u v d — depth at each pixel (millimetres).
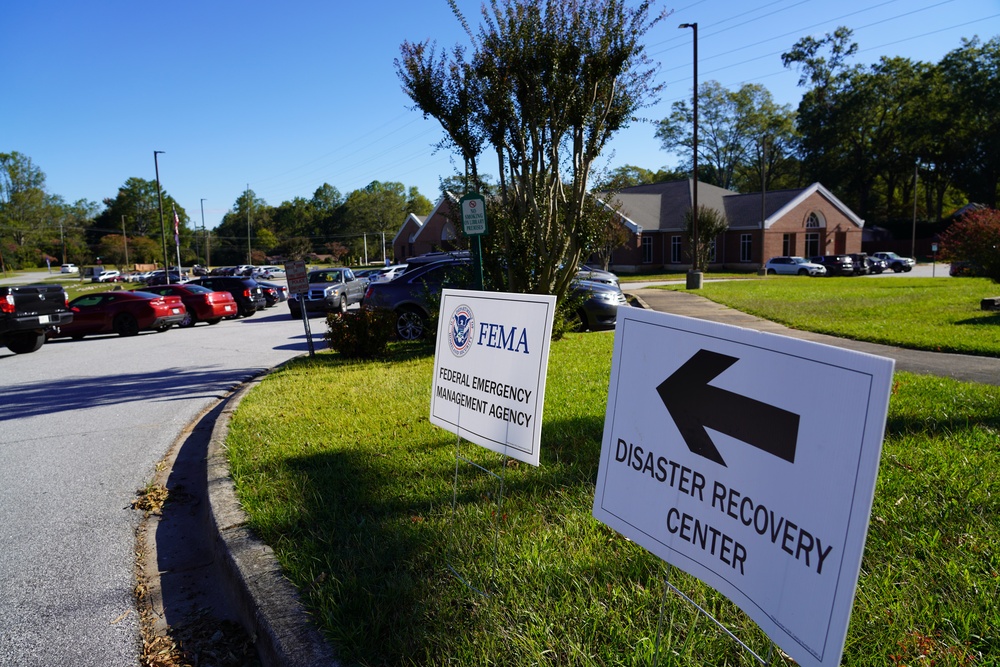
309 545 3744
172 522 4973
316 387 8688
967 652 2469
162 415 8398
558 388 7512
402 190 145125
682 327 2066
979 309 14570
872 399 1471
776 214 47188
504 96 10344
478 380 3459
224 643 3293
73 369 12633
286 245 123062
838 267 40219
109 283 73250
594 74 10273
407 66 10594
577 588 3059
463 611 3004
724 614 2820
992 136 58938
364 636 2857
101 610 3688
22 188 125375
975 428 5172
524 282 11461
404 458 5254
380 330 11336
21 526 4914
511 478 4582
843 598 1512
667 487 2123
